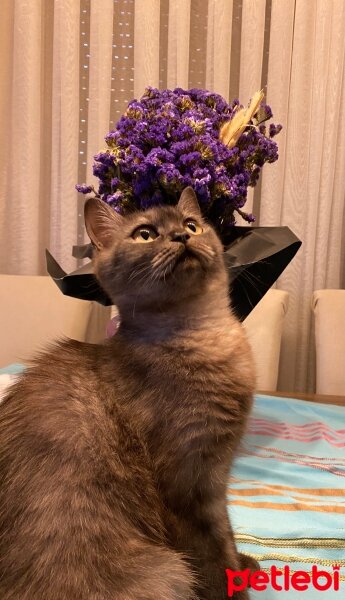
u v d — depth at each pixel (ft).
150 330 2.90
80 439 2.42
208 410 2.59
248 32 6.41
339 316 5.65
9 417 2.54
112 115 6.98
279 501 3.29
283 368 6.96
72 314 5.94
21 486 2.32
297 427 4.50
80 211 6.96
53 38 6.72
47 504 2.27
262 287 3.60
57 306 5.96
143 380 2.64
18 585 2.20
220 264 3.12
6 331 5.93
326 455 4.00
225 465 2.66
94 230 3.14
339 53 6.48
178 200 3.28
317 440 4.25
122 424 2.54
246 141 3.50
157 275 2.79
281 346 6.91
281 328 5.76
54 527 2.25
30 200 6.77
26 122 6.64
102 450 2.44
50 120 6.99
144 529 2.45
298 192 6.72
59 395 2.57
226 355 2.82
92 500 2.33
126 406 2.59
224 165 3.37
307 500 3.33
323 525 3.04
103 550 2.29
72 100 6.58
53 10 6.77
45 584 2.19
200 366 2.72
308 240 6.72
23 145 6.68
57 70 6.62
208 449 2.58
